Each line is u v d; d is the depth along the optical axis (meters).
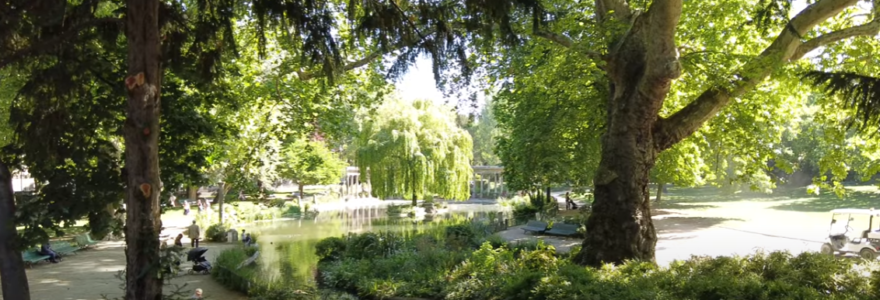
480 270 14.08
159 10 8.70
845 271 10.65
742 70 12.40
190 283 16.77
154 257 8.10
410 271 15.90
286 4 8.51
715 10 15.62
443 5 8.90
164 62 8.89
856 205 39.22
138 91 8.05
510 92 25.17
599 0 14.26
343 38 13.62
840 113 13.44
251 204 45.75
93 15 8.55
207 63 9.28
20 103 9.95
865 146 14.34
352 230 32.47
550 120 23.27
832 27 14.84
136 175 8.11
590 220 13.73
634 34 13.28
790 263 11.29
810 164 51.47
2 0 7.65
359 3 9.12
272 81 18.61
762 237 24.56
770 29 15.77
